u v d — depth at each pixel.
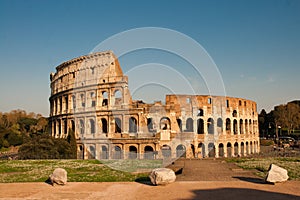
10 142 127.25
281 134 165.62
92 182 33.47
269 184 30.22
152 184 30.89
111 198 25.28
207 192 26.73
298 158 61.25
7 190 29.39
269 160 57.62
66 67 100.81
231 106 102.81
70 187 30.48
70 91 96.88
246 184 30.42
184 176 37.53
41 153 76.00
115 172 43.12
